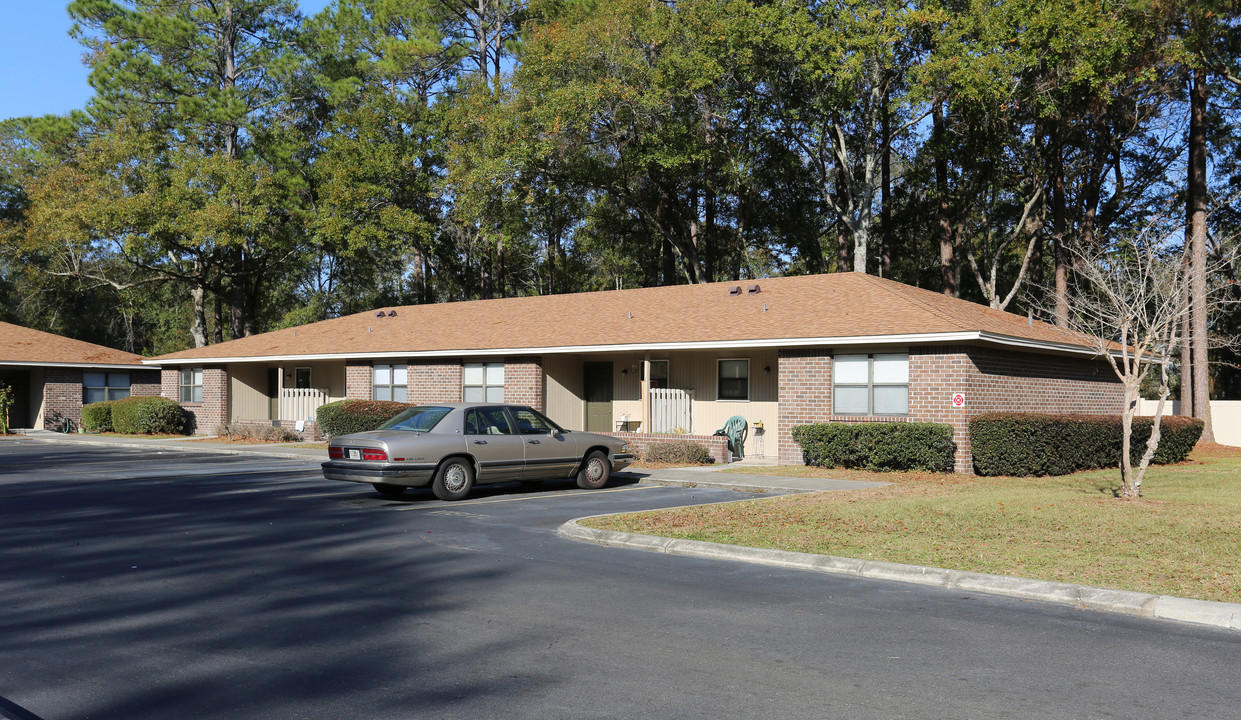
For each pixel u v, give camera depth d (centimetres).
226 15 5097
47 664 609
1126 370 1470
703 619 738
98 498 1572
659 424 2492
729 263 5225
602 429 2752
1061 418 1973
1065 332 2591
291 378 3525
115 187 4700
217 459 2552
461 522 1285
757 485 1755
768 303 2461
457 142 4459
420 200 4822
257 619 733
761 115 3725
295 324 5459
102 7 4719
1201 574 880
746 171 4225
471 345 2738
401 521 1294
